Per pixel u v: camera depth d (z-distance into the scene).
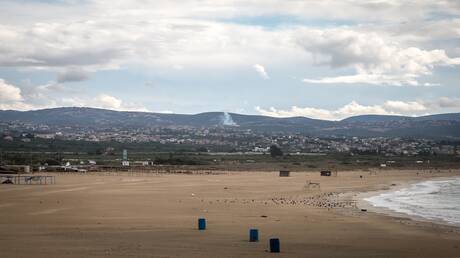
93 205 59.75
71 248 30.17
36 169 144.38
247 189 90.06
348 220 47.75
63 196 71.56
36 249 29.62
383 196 80.31
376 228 42.69
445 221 48.97
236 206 59.56
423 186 109.00
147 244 32.16
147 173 144.38
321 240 35.56
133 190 84.19
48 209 55.06
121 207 57.72
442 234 40.12
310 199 72.00
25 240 33.44
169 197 71.88
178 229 40.06
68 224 43.00
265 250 30.73
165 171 154.75
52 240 33.56
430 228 43.50
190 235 36.78
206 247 31.39
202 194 78.06
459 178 146.38
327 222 45.84
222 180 117.00
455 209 60.78
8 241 32.91
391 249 32.41
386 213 55.44
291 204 63.34
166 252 29.25
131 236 35.97
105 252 28.83
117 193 77.88
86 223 43.78
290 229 40.91
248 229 40.34
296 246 32.69
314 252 30.64
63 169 148.00
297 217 49.22
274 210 55.41
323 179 129.88
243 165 198.75
